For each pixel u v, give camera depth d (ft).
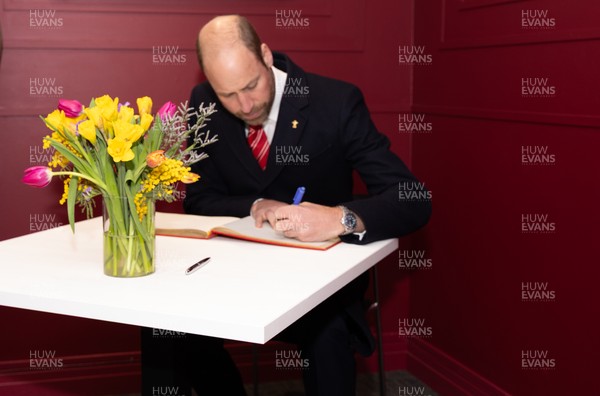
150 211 5.02
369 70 10.06
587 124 7.06
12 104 9.16
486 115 8.56
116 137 4.65
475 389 9.11
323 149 7.25
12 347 9.62
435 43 9.59
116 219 4.93
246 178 7.52
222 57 6.28
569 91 7.32
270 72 6.77
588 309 7.27
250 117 6.72
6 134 9.21
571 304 7.50
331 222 5.93
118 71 9.35
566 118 7.32
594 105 7.01
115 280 4.94
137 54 9.38
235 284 4.84
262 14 9.60
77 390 9.78
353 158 7.18
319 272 5.14
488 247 8.77
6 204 9.31
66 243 5.98
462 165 9.19
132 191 4.92
